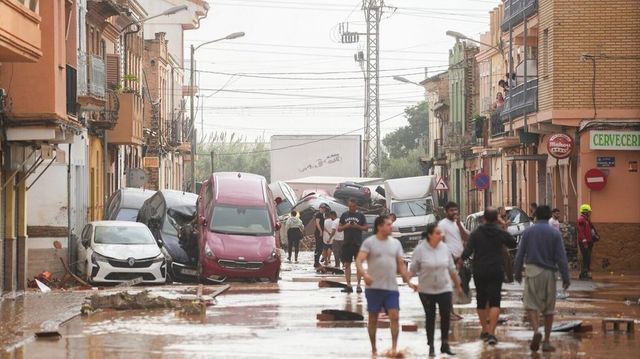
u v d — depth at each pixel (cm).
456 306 3200
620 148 4759
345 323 2780
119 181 7019
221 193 4497
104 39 6238
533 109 5281
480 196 8706
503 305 3228
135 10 7731
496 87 8262
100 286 4134
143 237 4262
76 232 5041
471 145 8900
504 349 2277
